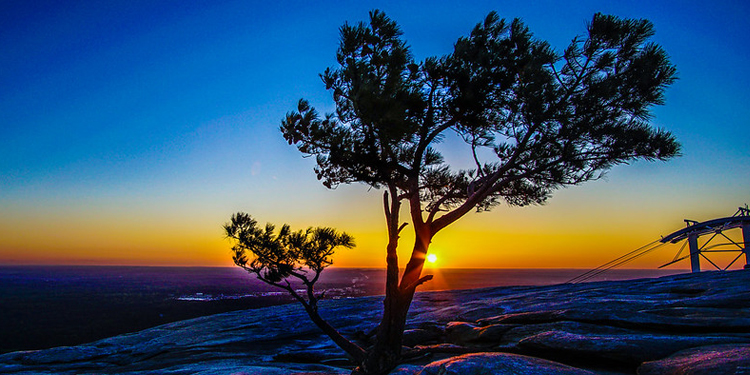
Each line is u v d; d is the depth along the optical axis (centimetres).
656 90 872
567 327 1102
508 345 1095
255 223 919
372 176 920
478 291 2517
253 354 1453
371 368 845
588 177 964
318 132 893
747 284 1414
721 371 607
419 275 888
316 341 1574
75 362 1641
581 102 878
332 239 912
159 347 1717
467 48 887
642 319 1080
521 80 920
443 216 920
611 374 822
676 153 852
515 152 926
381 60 855
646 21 893
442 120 919
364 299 2556
